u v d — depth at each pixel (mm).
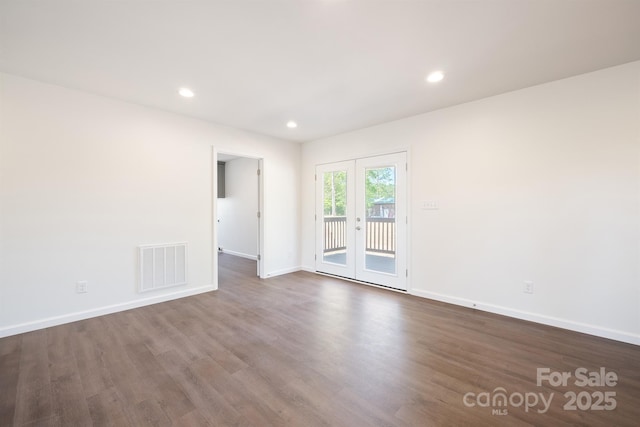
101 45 2111
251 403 1699
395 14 1770
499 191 3055
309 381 1911
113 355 2242
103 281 3088
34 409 1643
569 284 2678
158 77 2625
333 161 4730
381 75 2594
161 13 1753
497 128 3053
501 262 3061
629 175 2391
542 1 1653
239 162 6824
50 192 2768
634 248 2383
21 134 2619
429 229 3605
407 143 3783
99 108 3037
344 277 4656
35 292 2699
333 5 1689
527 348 2338
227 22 1850
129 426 1522
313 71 2518
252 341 2482
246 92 2965
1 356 2217
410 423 1535
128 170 3248
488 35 1992
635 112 2355
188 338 2539
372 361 2156
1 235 2537
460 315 3059
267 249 4770
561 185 2699
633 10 1712
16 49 2160
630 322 2406
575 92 2611
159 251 3480
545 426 1514
